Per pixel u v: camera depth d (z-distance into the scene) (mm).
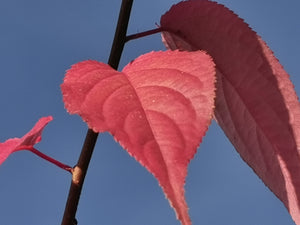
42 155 194
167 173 132
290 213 194
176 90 153
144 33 194
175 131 142
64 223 185
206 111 147
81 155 185
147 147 137
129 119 144
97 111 145
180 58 161
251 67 193
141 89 155
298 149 192
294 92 191
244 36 191
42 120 191
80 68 159
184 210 127
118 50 186
